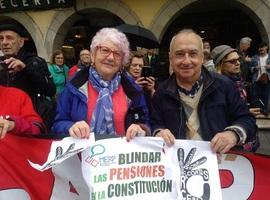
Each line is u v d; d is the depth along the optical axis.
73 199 2.44
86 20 14.20
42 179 2.47
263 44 9.48
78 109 2.74
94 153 2.31
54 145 2.34
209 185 2.32
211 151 2.37
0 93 2.74
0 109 2.70
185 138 2.61
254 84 9.34
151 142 2.35
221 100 2.60
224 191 2.48
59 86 7.65
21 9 12.59
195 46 2.52
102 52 2.71
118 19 13.78
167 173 2.33
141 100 2.84
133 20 11.69
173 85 2.67
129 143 2.34
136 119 2.79
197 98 2.63
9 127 2.46
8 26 3.61
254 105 9.23
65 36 12.75
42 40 12.62
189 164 2.35
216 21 13.84
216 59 4.34
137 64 3.94
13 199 2.48
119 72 2.86
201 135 2.59
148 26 11.55
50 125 3.74
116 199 2.27
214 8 13.23
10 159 2.50
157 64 6.29
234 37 13.88
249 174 2.48
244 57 9.18
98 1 11.99
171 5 11.30
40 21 12.61
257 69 9.37
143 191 2.31
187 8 11.63
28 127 2.57
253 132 2.59
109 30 2.77
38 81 3.74
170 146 2.36
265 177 2.48
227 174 2.48
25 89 3.71
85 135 2.32
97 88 2.76
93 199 2.25
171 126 2.64
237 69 4.23
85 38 14.70
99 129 2.70
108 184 2.28
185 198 2.31
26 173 2.49
